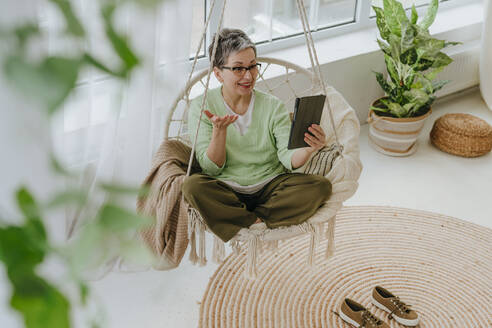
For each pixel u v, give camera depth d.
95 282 2.35
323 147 2.20
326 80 3.24
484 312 2.34
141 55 0.31
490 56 3.63
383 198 3.01
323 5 3.36
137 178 2.46
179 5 2.31
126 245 0.33
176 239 2.05
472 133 3.31
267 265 2.50
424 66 3.09
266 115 2.15
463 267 2.55
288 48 3.30
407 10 3.78
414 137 3.29
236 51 1.99
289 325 2.23
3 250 0.34
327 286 2.42
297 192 1.97
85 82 2.05
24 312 0.34
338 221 2.80
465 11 3.93
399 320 2.25
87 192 0.34
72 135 2.15
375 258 2.58
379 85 3.53
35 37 0.30
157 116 2.45
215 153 2.02
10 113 0.43
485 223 2.87
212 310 2.26
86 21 0.37
